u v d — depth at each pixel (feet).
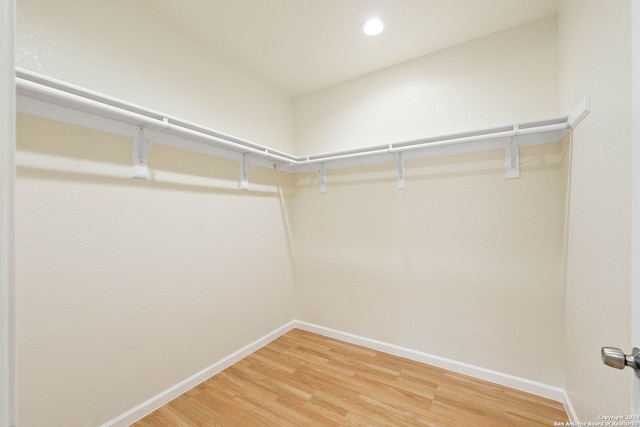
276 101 8.29
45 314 3.82
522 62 5.56
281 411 4.99
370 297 7.41
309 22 5.56
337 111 8.04
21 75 3.30
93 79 4.41
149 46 5.18
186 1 5.00
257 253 7.49
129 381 4.72
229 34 5.94
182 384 5.50
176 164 5.56
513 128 5.17
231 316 6.68
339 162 7.91
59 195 3.97
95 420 4.29
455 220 6.23
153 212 5.15
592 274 3.54
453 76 6.29
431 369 6.31
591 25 3.48
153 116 4.79
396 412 4.93
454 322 6.25
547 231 5.31
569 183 4.59
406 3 5.05
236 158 6.86
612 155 2.92
